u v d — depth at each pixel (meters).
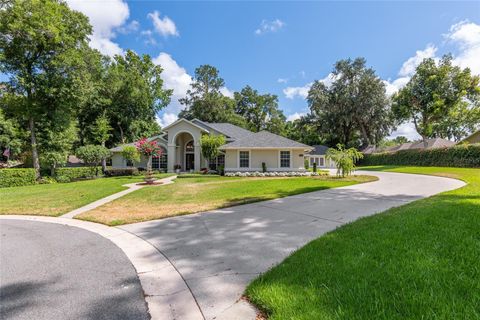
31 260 3.85
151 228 5.51
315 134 44.75
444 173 15.84
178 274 3.19
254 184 12.98
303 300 2.22
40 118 20.09
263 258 3.55
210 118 42.66
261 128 51.03
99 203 8.90
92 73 26.95
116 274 3.29
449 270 2.58
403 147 39.53
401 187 10.52
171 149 24.50
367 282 2.43
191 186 13.07
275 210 6.75
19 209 8.10
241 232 4.88
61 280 3.14
